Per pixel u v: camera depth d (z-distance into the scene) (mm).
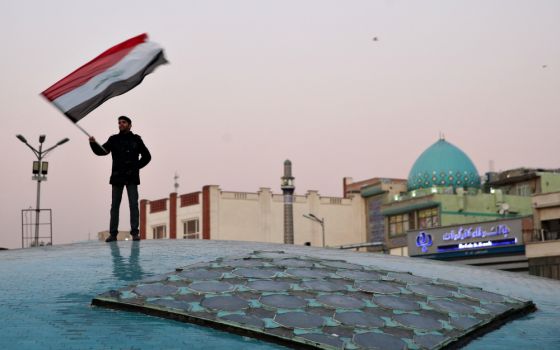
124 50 9781
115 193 10742
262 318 6242
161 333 5930
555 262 34812
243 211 56312
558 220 37062
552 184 50500
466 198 49625
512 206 50094
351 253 11828
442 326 6539
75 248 10422
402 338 6059
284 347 5773
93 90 9680
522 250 37781
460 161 53156
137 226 10914
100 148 10055
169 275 7582
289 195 56719
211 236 54844
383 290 7531
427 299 7422
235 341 5840
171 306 6500
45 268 8578
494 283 9852
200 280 7379
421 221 51000
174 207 58562
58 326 6047
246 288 7129
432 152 54031
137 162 10656
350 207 59250
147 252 9836
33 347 5461
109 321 6250
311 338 5820
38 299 6996
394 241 53812
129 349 5477
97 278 7988
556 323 7402
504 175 54219
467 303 7539
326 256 10867
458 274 10406
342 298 7012
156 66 9945
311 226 57750
